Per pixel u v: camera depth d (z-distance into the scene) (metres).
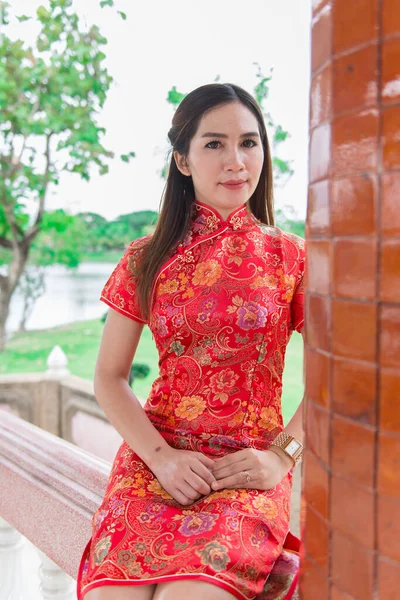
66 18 5.74
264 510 1.46
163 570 1.34
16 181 6.27
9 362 6.14
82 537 2.06
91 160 6.12
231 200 1.67
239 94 1.69
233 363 1.62
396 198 0.78
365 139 0.81
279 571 1.46
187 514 1.46
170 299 1.67
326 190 0.89
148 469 1.61
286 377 4.49
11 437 2.64
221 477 1.52
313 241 0.95
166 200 1.77
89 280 6.76
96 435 4.16
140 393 4.97
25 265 6.47
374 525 0.82
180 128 1.72
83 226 6.54
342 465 0.87
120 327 1.77
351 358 0.85
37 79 5.94
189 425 1.62
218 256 1.67
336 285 0.87
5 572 2.58
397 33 0.77
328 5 0.88
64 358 4.50
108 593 1.35
